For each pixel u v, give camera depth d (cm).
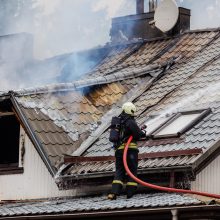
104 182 2653
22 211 2544
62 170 2698
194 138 2533
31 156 2852
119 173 2475
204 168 2447
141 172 2511
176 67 3144
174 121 2703
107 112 2972
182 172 2448
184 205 2238
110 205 2373
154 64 3158
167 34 3409
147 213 2303
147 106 2911
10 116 2905
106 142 2794
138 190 2583
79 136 2850
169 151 2492
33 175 2838
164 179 2511
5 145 2939
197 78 2959
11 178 2891
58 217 2441
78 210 2398
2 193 2902
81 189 2723
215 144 2428
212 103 2712
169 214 2283
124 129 2461
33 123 2800
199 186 2448
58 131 2831
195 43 3259
